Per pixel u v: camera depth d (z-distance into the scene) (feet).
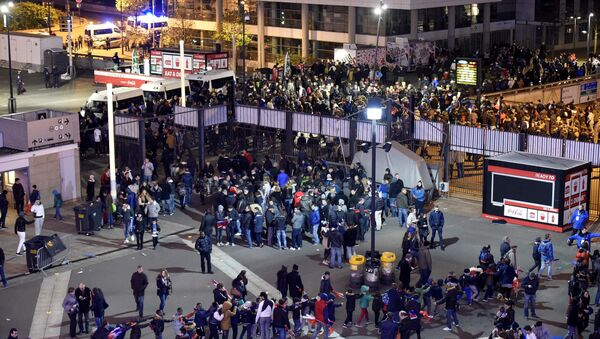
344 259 151.02
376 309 125.59
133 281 128.06
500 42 336.29
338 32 330.13
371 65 282.15
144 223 157.99
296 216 154.92
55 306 133.80
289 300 134.51
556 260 148.56
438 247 155.53
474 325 126.00
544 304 132.26
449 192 186.19
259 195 163.32
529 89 249.34
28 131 172.86
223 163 189.16
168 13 380.37
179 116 206.49
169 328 126.93
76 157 182.60
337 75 255.91
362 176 177.27
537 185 163.12
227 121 212.43
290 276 130.62
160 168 206.28
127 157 201.05
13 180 177.17
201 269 146.72
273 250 156.25
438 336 122.83
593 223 166.71
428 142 206.69
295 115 203.72
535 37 368.27
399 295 125.08
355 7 322.55
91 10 498.28
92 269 147.64
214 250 156.04
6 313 131.13
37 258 145.28
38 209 158.71
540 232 162.61
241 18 343.87
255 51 360.48
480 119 200.95
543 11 383.45
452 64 257.55
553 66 275.80
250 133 215.51
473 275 132.77
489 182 168.66
